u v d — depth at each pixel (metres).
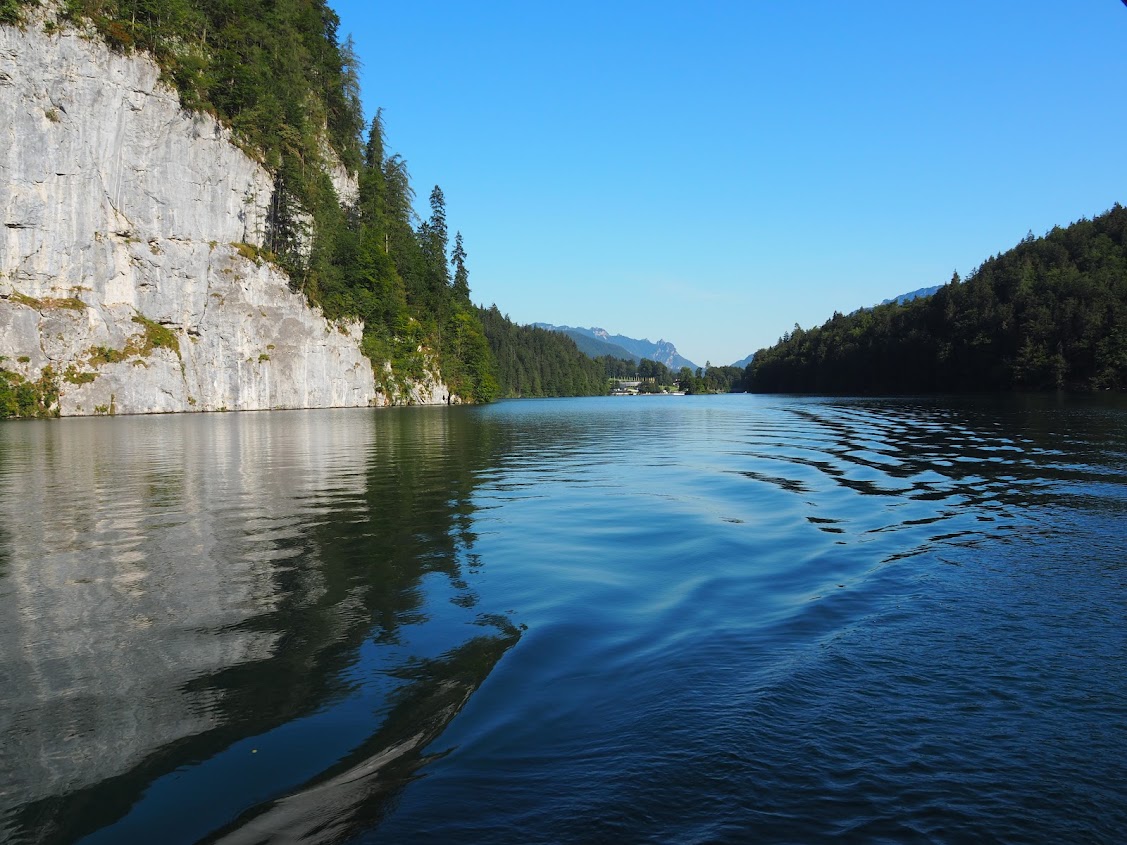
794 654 5.81
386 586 8.02
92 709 4.93
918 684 5.20
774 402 88.88
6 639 6.31
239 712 4.88
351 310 89.88
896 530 10.70
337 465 21.38
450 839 3.49
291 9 94.88
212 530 11.32
